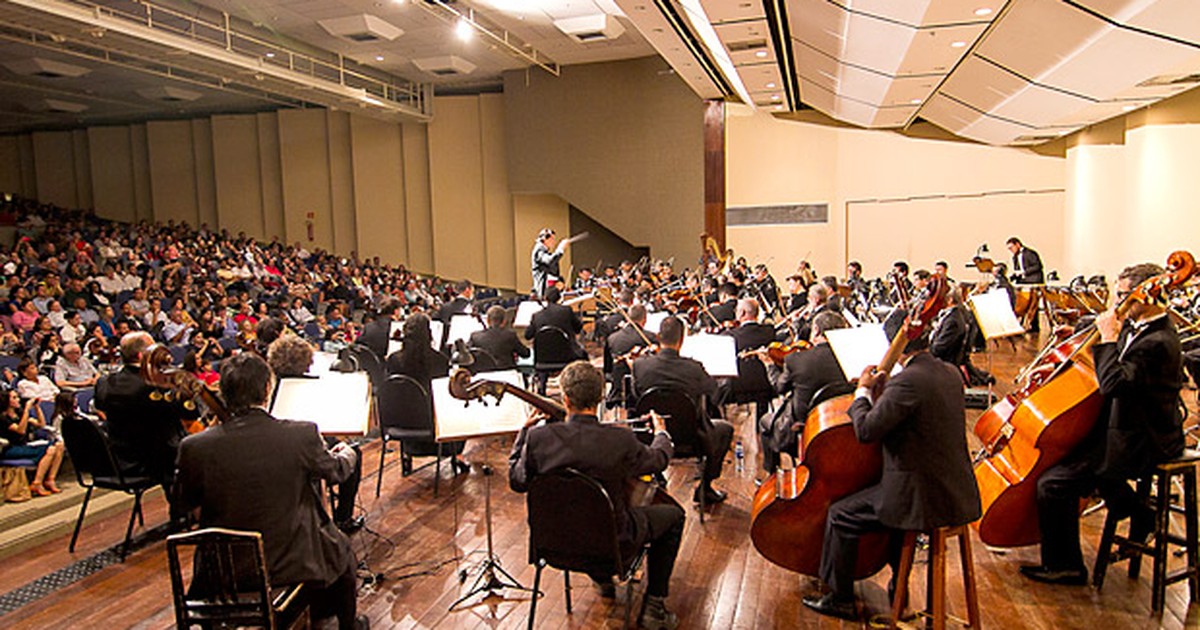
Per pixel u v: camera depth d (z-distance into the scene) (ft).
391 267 63.77
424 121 61.72
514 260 61.67
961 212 48.55
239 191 67.87
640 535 10.14
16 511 15.94
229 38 42.65
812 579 12.49
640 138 55.36
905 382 9.33
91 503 16.94
